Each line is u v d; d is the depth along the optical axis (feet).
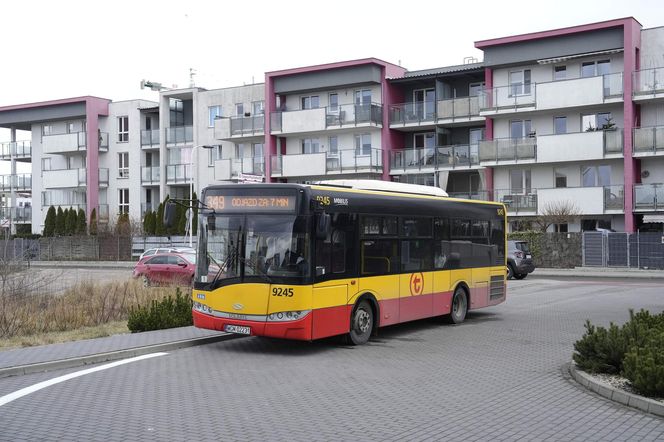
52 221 188.34
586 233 122.62
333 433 23.47
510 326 52.95
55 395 29.27
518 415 26.09
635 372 27.71
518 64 137.08
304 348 42.37
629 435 23.35
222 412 26.30
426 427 24.32
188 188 188.03
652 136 121.29
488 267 58.34
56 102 198.29
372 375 33.86
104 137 196.95
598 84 125.39
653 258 116.88
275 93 163.94
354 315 42.91
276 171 160.25
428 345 43.65
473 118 142.92
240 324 39.47
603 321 55.72
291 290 38.55
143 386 31.12
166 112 185.98
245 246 39.83
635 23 125.29
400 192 48.39
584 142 126.72
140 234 174.91
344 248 41.68
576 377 32.55
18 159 221.46
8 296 58.75
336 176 156.15
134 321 49.65
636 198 121.90
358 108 152.05
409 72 158.51
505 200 135.74
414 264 48.44
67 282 75.31
